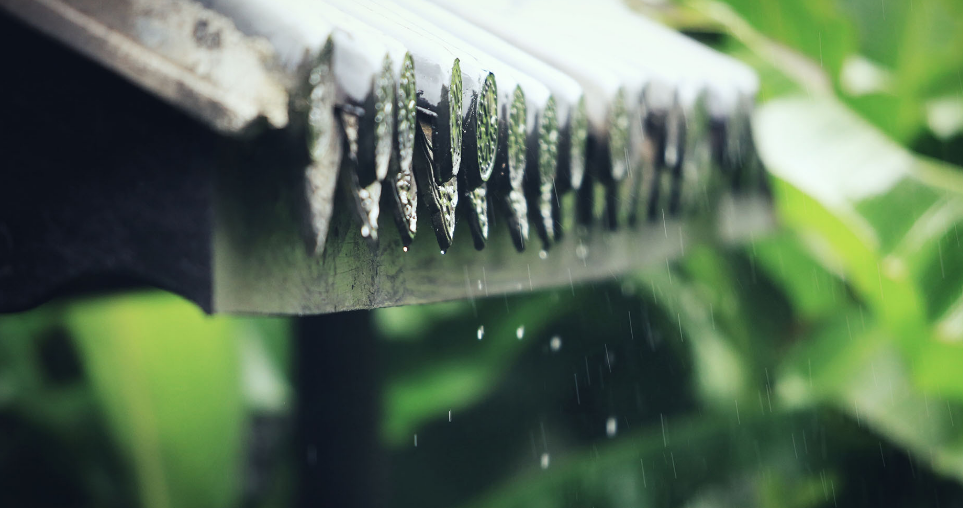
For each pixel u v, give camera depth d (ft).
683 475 8.82
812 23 8.34
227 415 9.04
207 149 3.18
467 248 4.29
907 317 7.89
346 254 3.66
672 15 9.05
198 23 3.06
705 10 8.80
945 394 8.32
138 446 8.83
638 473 8.68
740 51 8.90
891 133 8.28
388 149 3.29
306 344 7.22
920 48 9.09
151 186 3.20
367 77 3.23
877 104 8.28
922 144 8.28
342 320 7.13
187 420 8.94
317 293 3.53
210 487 8.89
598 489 8.48
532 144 4.08
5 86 3.21
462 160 3.66
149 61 3.01
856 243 7.67
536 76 4.26
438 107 3.50
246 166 3.26
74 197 3.22
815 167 7.80
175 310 8.94
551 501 8.35
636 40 6.05
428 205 3.54
